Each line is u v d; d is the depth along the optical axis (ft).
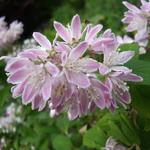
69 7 2.21
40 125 1.04
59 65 0.47
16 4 2.51
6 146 1.04
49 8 2.54
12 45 0.87
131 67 0.51
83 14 1.99
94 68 0.48
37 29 2.45
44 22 2.50
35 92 0.48
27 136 1.04
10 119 1.05
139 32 0.67
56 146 0.92
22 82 0.48
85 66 0.48
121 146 0.60
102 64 0.48
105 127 0.62
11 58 0.49
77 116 0.51
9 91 0.61
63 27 0.50
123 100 0.51
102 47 0.49
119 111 0.58
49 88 0.47
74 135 0.89
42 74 0.47
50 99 0.50
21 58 0.48
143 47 0.67
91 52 0.49
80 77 0.47
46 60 0.48
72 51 0.47
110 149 0.60
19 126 1.05
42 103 0.49
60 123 0.94
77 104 0.50
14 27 0.86
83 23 0.57
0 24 0.88
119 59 0.50
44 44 0.48
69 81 0.47
